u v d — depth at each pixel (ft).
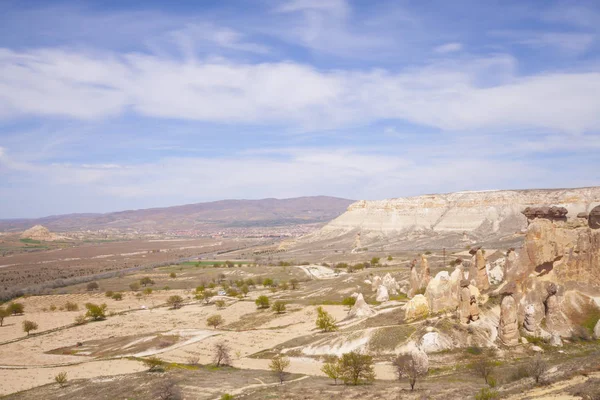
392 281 485.56
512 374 202.90
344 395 197.57
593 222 283.38
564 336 257.55
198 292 622.13
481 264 308.40
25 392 267.39
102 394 240.12
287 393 209.97
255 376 262.26
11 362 355.15
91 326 473.26
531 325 258.78
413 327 290.35
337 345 297.74
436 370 237.45
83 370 312.50
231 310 503.20
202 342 367.25
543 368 189.78
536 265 272.51
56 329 468.34
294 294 560.61
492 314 276.62
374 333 295.28
